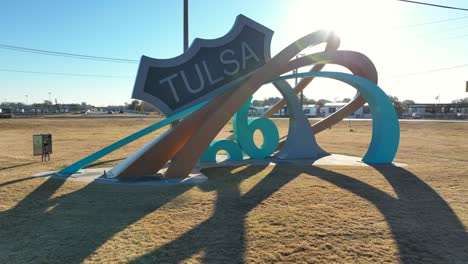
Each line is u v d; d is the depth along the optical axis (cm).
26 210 613
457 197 702
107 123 4250
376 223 538
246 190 761
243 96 969
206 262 403
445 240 471
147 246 449
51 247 446
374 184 819
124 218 566
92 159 952
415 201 670
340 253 427
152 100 955
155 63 959
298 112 1259
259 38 1089
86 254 424
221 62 1031
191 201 669
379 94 1141
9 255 423
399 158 1308
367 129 3419
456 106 6938
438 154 1445
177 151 945
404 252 431
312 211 599
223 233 496
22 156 1396
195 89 998
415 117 5981
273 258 413
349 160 1220
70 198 695
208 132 926
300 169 1030
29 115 7200
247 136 1249
